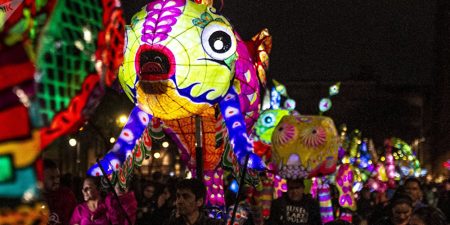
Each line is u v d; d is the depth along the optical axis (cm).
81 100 226
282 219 755
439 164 5303
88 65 226
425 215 567
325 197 896
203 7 669
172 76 638
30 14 220
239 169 709
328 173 758
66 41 220
